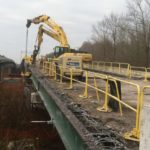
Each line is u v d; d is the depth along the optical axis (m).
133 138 9.10
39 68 44.12
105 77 13.50
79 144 9.42
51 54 48.81
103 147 8.18
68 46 45.44
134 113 12.98
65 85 23.16
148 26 66.06
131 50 73.50
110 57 87.38
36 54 51.00
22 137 27.19
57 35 46.75
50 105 18.94
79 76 28.06
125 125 10.77
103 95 18.12
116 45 84.62
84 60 43.91
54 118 16.55
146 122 5.24
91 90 20.97
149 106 5.29
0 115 35.28
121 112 12.51
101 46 99.31
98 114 12.59
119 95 13.75
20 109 37.25
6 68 76.81
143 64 65.00
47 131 29.17
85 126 10.24
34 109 36.62
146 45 63.19
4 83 56.12
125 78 32.81
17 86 51.50
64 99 16.23
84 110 13.06
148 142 5.19
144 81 29.02
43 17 48.38
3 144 23.77
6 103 39.16
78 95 17.83
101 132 9.62
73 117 11.66
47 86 22.55
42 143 25.84
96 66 51.72
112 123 11.05
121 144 8.53
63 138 12.48
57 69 27.75
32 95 36.88
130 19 73.06
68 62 29.44
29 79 50.09
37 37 50.03
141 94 9.48
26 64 53.84
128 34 80.06
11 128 31.30
